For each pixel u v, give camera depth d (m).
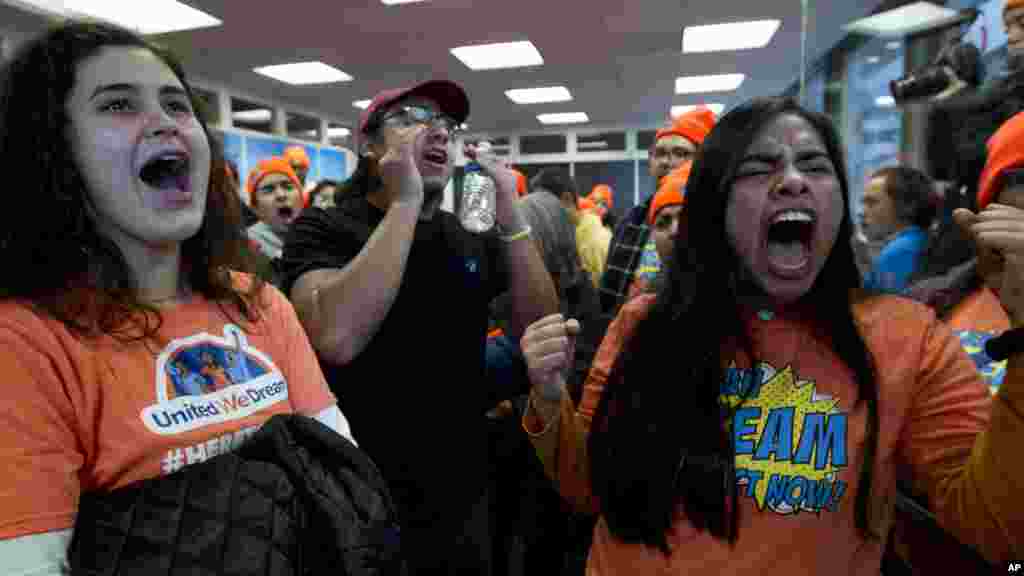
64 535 0.48
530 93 7.55
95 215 0.62
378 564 0.60
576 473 0.80
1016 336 0.54
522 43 5.42
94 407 0.54
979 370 0.81
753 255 0.68
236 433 0.63
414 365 1.11
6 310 0.53
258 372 0.69
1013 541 0.56
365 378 1.08
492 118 9.41
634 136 10.22
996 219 0.55
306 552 0.58
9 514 0.46
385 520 0.63
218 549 0.51
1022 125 0.76
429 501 1.10
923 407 0.66
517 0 4.30
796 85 6.77
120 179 0.59
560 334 0.78
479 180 1.22
